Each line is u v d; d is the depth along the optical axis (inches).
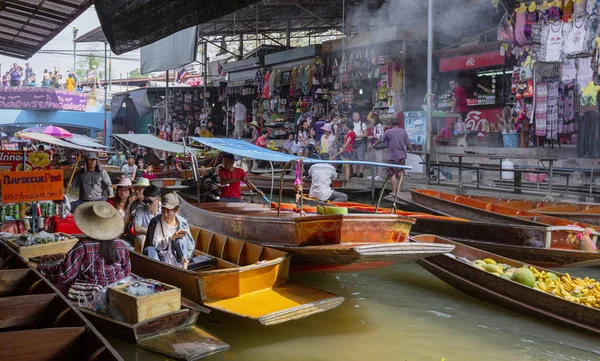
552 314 233.6
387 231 260.7
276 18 951.0
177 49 781.3
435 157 633.6
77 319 163.8
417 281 307.9
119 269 213.2
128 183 285.0
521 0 536.1
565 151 524.1
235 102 1017.5
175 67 792.3
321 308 222.7
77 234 332.2
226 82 1035.9
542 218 358.9
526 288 242.5
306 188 584.4
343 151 622.5
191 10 345.4
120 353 195.9
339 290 292.7
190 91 1113.4
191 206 346.0
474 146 619.8
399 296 281.6
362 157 654.5
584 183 509.4
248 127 961.5
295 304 225.0
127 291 201.6
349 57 745.6
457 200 434.3
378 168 621.0
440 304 268.5
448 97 665.6
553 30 464.1
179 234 247.3
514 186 489.7
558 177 531.5
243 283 232.7
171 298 203.2
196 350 193.0
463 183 548.4
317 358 205.0
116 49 469.1
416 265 341.4
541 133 492.7
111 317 202.8
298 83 819.4
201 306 215.9
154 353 192.1
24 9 461.7
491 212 366.6
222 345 198.7
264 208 344.8
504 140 579.5
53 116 1299.2
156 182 594.6
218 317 241.3
